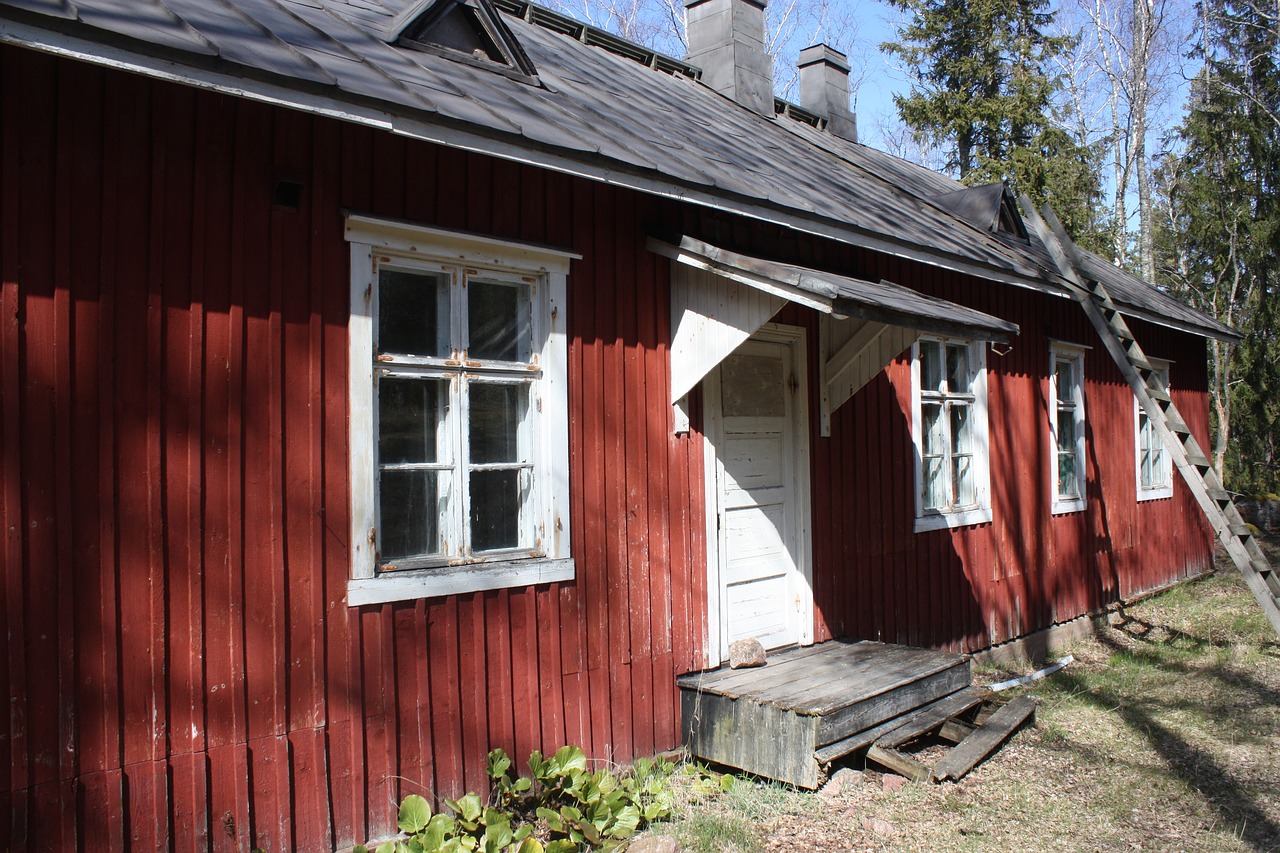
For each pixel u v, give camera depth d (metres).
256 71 3.38
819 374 7.11
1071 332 10.78
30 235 3.45
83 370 3.55
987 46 24.12
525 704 4.89
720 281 5.52
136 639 3.63
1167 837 4.95
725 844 4.62
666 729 5.66
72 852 3.44
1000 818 5.13
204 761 3.77
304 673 4.08
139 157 3.72
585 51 8.80
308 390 4.16
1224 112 25.62
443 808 4.49
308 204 4.19
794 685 5.66
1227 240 25.28
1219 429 24.22
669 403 5.80
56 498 3.47
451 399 4.71
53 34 3.01
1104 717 7.01
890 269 7.84
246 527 3.94
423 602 4.50
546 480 5.04
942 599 8.37
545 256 5.08
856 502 7.43
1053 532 10.25
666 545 5.73
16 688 3.35
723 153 6.32
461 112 3.99
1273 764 5.98
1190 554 13.70
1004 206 10.30
